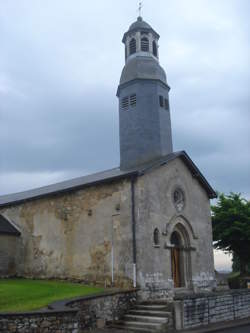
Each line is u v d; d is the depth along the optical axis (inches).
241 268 973.2
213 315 576.7
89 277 664.4
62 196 750.5
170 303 535.8
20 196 893.2
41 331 383.9
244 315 647.8
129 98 784.9
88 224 689.6
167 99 808.9
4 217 862.5
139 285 593.3
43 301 477.7
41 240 768.3
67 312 400.2
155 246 632.4
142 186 637.3
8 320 376.2
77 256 693.9
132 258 611.8
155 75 790.5
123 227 636.7
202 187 789.9
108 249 649.0
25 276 777.6
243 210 938.7
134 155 746.8
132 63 807.7
